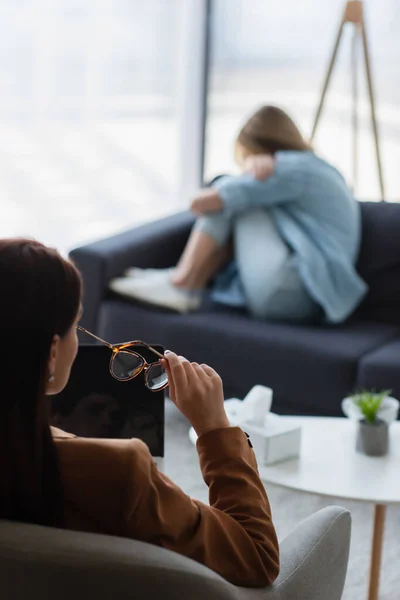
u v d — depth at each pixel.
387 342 3.31
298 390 3.19
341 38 4.41
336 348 3.15
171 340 3.42
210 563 1.23
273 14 4.61
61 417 1.85
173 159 4.84
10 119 4.06
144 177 4.70
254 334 3.27
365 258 3.56
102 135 4.45
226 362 3.32
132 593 1.07
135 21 4.47
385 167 4.41
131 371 1.39
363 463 2.29
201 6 4.73
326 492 2.13
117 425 1.86
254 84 4.74
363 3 4.21
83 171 4.40
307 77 4.58
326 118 4.53
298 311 3.42
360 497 2.12
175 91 4.76
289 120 3.61
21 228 4.20
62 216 4.36
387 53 4.28
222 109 4.87
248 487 1.29
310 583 1.49
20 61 4.04
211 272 3.60
